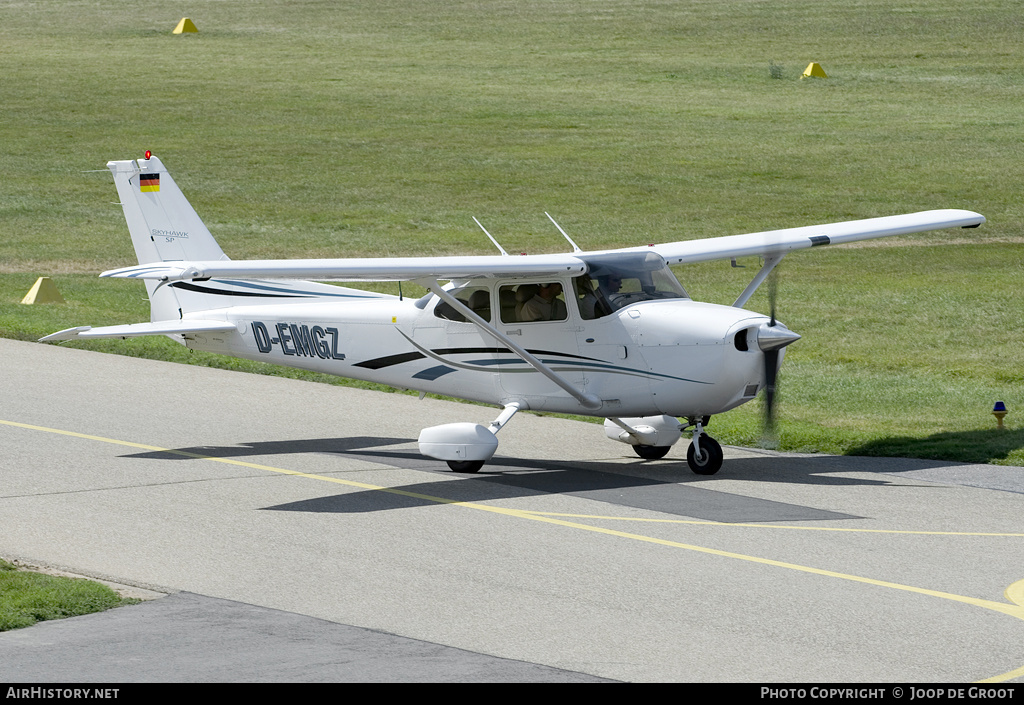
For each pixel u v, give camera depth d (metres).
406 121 149.62
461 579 31.45
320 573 31.91
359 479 43.06
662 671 25.17
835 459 47.50
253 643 26.64
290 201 117.31
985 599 29.98
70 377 61.09
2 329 72.88
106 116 150.12
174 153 134.25
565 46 198.25
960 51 185.38
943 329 75.75
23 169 127.25
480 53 192.75
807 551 34.19
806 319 79.06
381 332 48.41
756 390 43.09
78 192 120.31
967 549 34.50
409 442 49.88
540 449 49.31
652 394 43.56
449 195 119.75
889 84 166.88
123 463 44.72
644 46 196.75
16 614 27.88
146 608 28.97
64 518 37.19
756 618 28.52
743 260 98.75
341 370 49.62
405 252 100.62
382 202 117.19
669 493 41.38
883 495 41.16
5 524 36.41
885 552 34.16
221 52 192.38
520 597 30.02
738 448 50.00
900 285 89.12
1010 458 46.44
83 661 25.45
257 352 51.12
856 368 65.75
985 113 149.25
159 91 164.00
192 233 52.03
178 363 65.81
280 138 141.25
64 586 30.02
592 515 38.22
